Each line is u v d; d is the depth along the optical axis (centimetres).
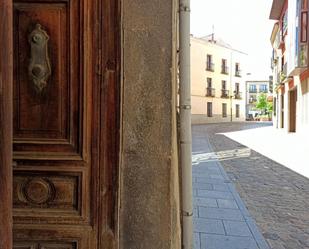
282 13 2689
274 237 448
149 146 216
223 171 895
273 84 3591
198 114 4659
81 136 199
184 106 271
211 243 420
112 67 199
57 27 197
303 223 505
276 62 3300
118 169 201
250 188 720
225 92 5288
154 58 213
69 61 198
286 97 2597
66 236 201
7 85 118
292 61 1911
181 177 272
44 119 199
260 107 6644
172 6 213
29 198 201
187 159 272
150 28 212
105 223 202
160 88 214
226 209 557
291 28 1972
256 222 506
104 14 198
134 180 216
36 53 195
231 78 5444
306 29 1752
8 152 119
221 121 5216
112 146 201
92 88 199
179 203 270
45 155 199
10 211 120
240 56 5638
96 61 198
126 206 217
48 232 201
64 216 201
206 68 4819
